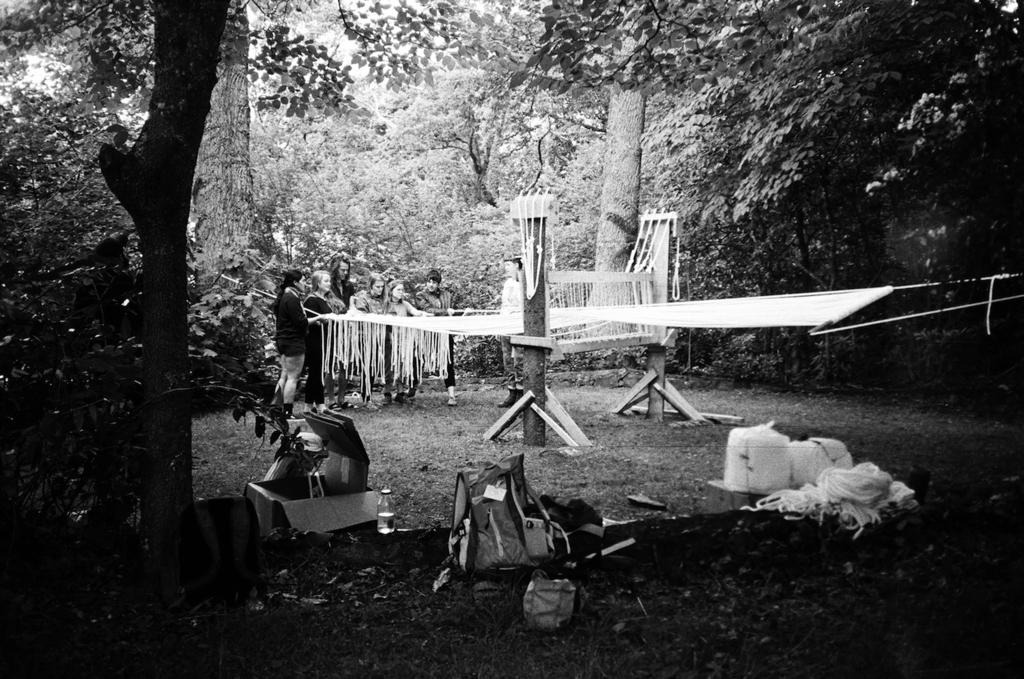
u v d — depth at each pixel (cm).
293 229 1712
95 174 1184
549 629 349
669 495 561
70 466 419
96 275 454
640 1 753
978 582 376
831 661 312
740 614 358
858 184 1223
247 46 850
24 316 402
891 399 762
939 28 960
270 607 372
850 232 1298
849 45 1033
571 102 2191
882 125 1137
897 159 1111
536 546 396
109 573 409
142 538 405
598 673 309
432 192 1947
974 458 498
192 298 1000
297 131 2145
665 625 347
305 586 400
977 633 329
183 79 381
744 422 784
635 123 1541
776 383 1118
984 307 966
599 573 407
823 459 455
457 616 361
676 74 816
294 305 893
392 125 2695
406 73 916
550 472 656
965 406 674
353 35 875
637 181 1555
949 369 901
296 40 847
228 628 346
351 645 337
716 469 627
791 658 317
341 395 1054
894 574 393
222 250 1224
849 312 481
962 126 960
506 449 768
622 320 630
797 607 364
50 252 960
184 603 370
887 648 316
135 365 410
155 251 396
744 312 555
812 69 1042
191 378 479
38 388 424
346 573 418
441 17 880
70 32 783
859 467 447
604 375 1391
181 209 399
